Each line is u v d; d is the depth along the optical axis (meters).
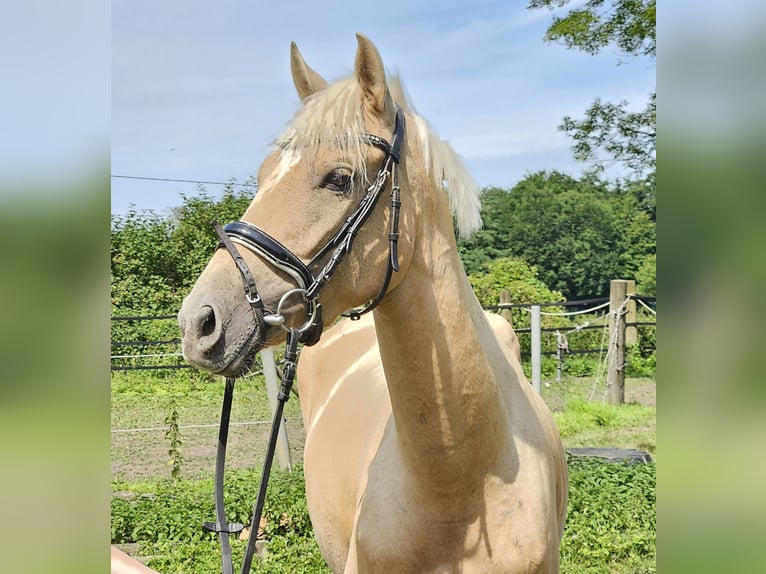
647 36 11.34
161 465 7.18
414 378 1.77
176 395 10.41
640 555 4.46
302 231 1.67
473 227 1.92
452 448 1.77
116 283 13.03
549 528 1.93
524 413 2.04
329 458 2.59
